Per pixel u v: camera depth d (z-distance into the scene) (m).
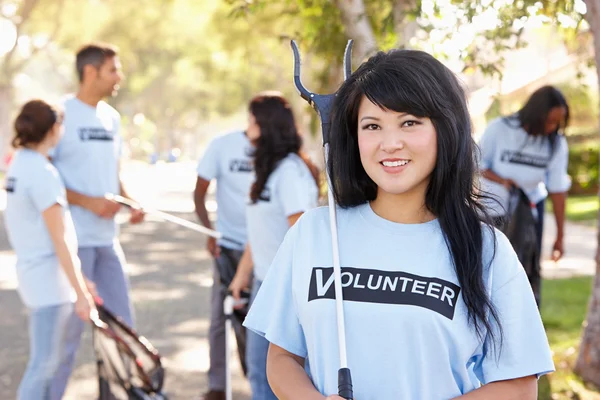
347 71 2.90
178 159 96.38
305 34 8.08
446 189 2.58
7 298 10.47
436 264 2.56
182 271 12.92
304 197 5.03
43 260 5.14
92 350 8.03
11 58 46.72
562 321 8.39
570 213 21.73
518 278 2.58
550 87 6.70
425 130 2.54
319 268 2.65
